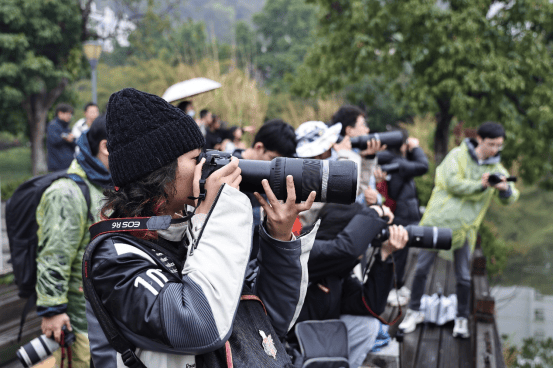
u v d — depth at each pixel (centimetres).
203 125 808
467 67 1192
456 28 1196
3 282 507
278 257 123
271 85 4072
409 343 390
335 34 1433
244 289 116
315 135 258
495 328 375
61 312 233
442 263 653
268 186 112
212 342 93
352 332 226
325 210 213
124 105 101
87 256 99
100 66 2611
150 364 97
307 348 199
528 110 1274
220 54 2028
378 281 215
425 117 1656
